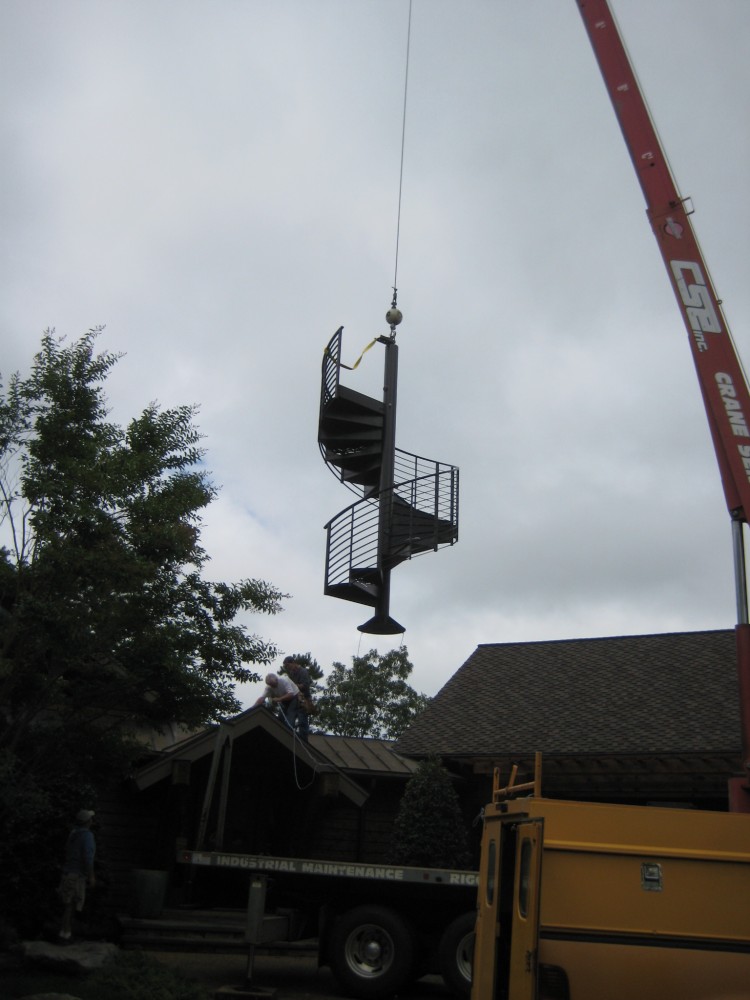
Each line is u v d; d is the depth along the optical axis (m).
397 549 15.06
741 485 7.05
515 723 16.50
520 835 6.25
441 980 11.14
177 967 9.98
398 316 16.39
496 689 18.14
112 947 9.92
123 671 9.07
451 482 15.52
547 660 19.00
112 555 8.88
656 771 14.40
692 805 14.43
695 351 7.51
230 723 10.80
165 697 9.61
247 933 9.54
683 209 7.90
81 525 9.01
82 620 8.74
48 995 7.83
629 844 6.11
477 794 16.11
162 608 9.41
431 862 13.57
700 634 18.61
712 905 6.01
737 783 6.52
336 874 9.88
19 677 9.01
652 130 8.15
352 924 9.85
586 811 6.18
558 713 16.55
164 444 10.09
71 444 9.58
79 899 10.25
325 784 13.43
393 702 40.09
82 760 9.81
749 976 5.90
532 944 5.88
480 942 6.70
